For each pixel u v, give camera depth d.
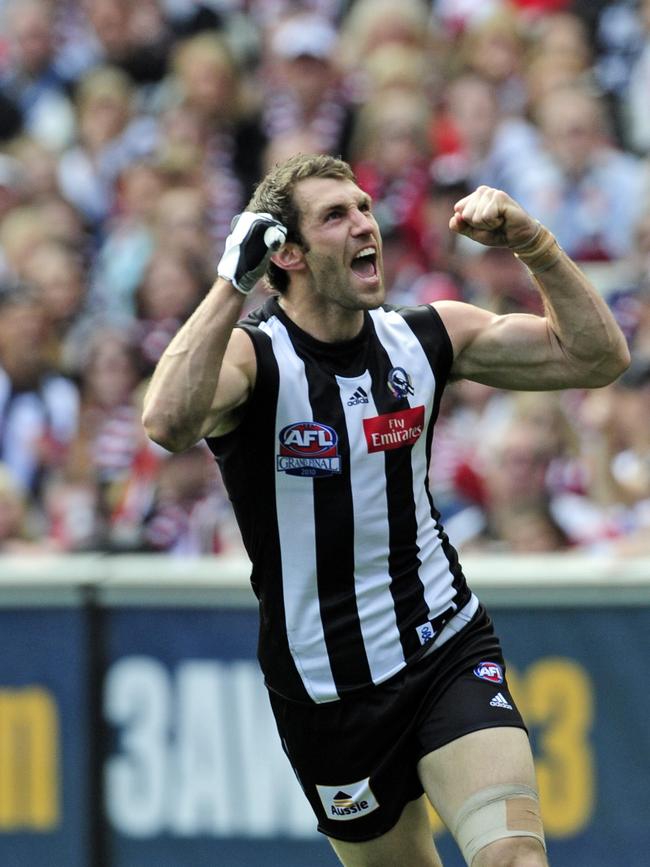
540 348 10.98
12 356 23.64
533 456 19.44
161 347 23.70
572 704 16.53
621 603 16.52
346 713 11.18
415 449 11.02
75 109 30.34
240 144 28.41
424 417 11.05
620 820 16.45
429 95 28.05
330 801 11.59
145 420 10.09
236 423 10.88
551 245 10.51
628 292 22.98
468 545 19.77
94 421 22.88
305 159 10.91
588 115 25.95
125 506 21.59
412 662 11.02
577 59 27.73
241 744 17.06
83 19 30.92
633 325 22.44
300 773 11.69
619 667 16.50
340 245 10.59
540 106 26.80
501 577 16.61
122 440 22.53
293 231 10.73
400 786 11.30
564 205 25.72
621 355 10.88
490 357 11.20
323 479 10.83
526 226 10.39
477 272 23.19
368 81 28.09
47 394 23.67
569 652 16.56
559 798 16.53
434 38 29.22
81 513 21.75
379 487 10.88
